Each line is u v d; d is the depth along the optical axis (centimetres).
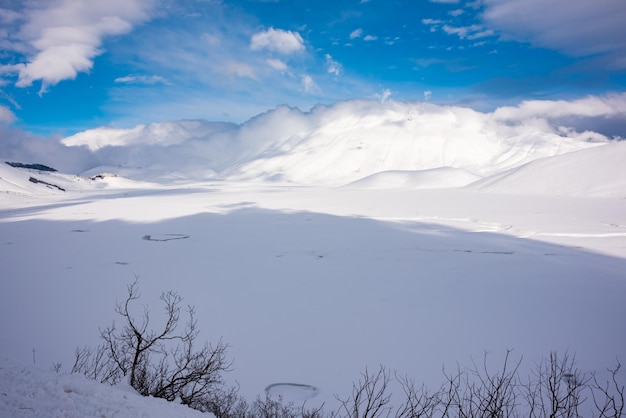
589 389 792
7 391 329
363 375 923
